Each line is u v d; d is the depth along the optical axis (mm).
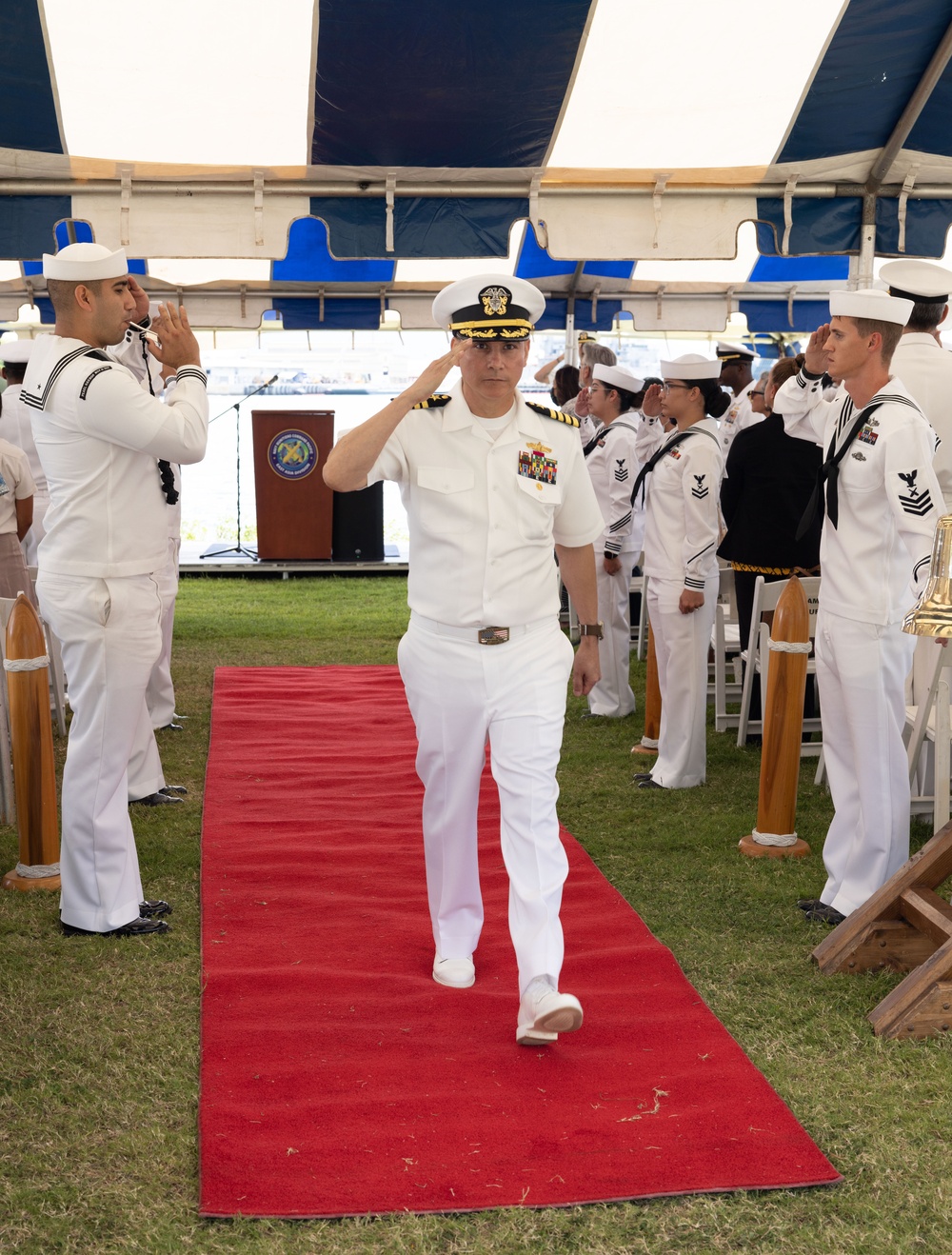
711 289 12469
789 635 4645
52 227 6902
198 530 18797
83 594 3689
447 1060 3092
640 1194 2529
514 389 3254
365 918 4086
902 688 3941
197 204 6980
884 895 3680
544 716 3189
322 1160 2635
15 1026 3297
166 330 3797
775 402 5570
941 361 4676
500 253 7227
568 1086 2961
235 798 5539
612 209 7168
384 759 6273
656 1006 3406
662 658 5828
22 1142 2732
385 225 7125
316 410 13953
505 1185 2555
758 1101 2887
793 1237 2416
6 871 4555
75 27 5863
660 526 5695
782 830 4789
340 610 11539
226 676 8398
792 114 6609
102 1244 2379
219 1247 2369
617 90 6410
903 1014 3248
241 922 4043
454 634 3197
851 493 3834
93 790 3844
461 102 6465
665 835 5031
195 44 5996
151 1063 3098
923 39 6168
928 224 7250
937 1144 2744
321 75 6242
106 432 3588
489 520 3158
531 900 3117
